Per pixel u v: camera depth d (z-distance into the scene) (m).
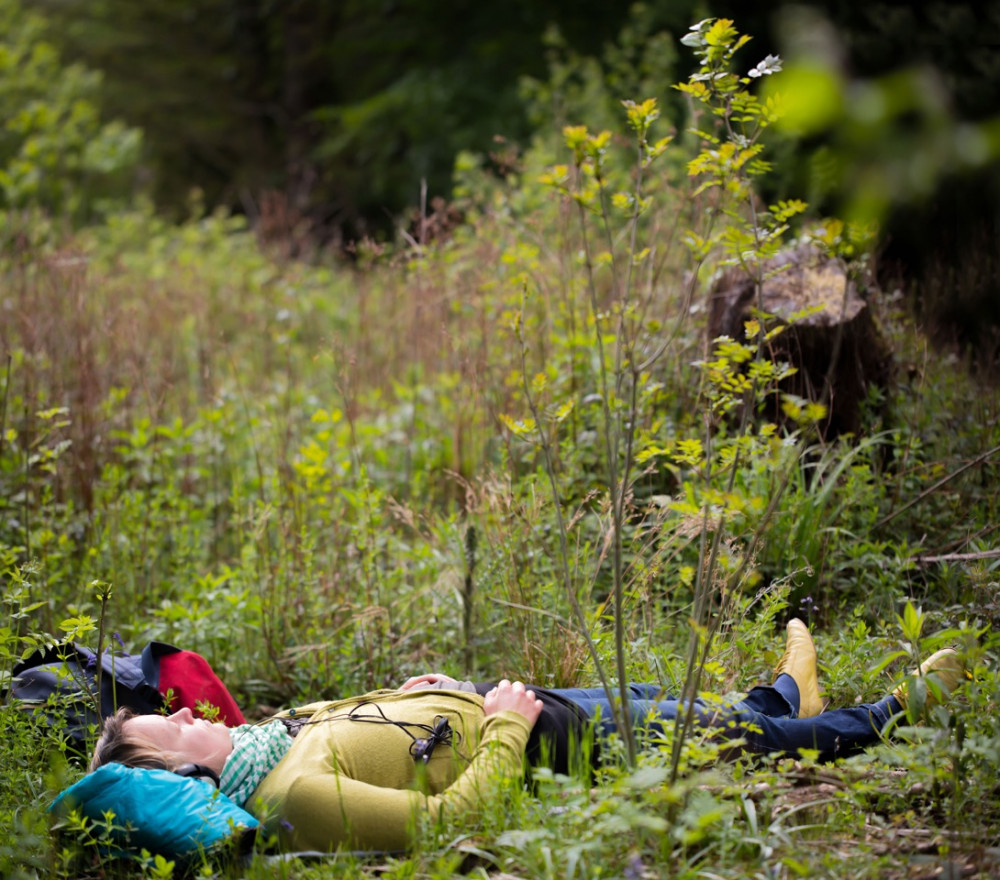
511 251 5.13
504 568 3.71
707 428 2.52
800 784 2.63
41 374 5.32
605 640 3.28
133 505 4.59
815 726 2.82
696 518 2.69
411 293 6.22
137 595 4.26
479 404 4.96
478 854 2.35
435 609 3.96
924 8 6.72
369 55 16.55
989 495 4.12
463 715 2.79
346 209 14.47
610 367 4.51
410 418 5.51
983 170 1.02
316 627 3.99
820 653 3.34
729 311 4.50
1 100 12.41
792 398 2.21
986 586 3.40
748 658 3.19
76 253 6.21
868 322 4.36
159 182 17.55
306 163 15.80
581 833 2.30
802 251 4.77
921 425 4.50
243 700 3.88
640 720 2.77
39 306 5.71
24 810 2.64
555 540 3.98
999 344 5.15
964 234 5.16
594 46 13.08
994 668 3.11
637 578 3.46
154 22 18.33
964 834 2.29
